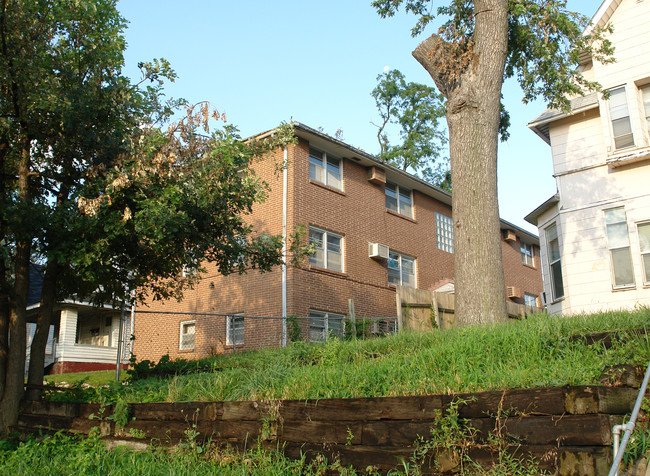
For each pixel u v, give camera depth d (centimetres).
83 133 895
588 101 1502
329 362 773
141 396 780
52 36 888
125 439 690
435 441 451
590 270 1454
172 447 630
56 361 2267
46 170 951
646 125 1414
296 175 1688
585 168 1504
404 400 490
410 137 3538
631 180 1428
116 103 910
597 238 1456
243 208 1047
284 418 562
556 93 1401
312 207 1722
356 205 1908
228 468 550
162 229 815
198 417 634
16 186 964
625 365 498
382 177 2006
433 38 1202
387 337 925
